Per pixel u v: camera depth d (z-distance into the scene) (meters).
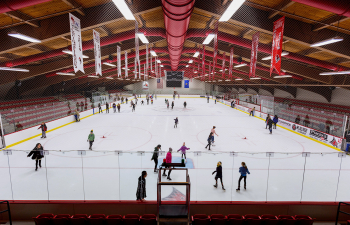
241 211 7.09
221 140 15.30
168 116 26.06
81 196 7.47
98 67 11.16
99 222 6.03
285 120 19.59
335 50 10.56
